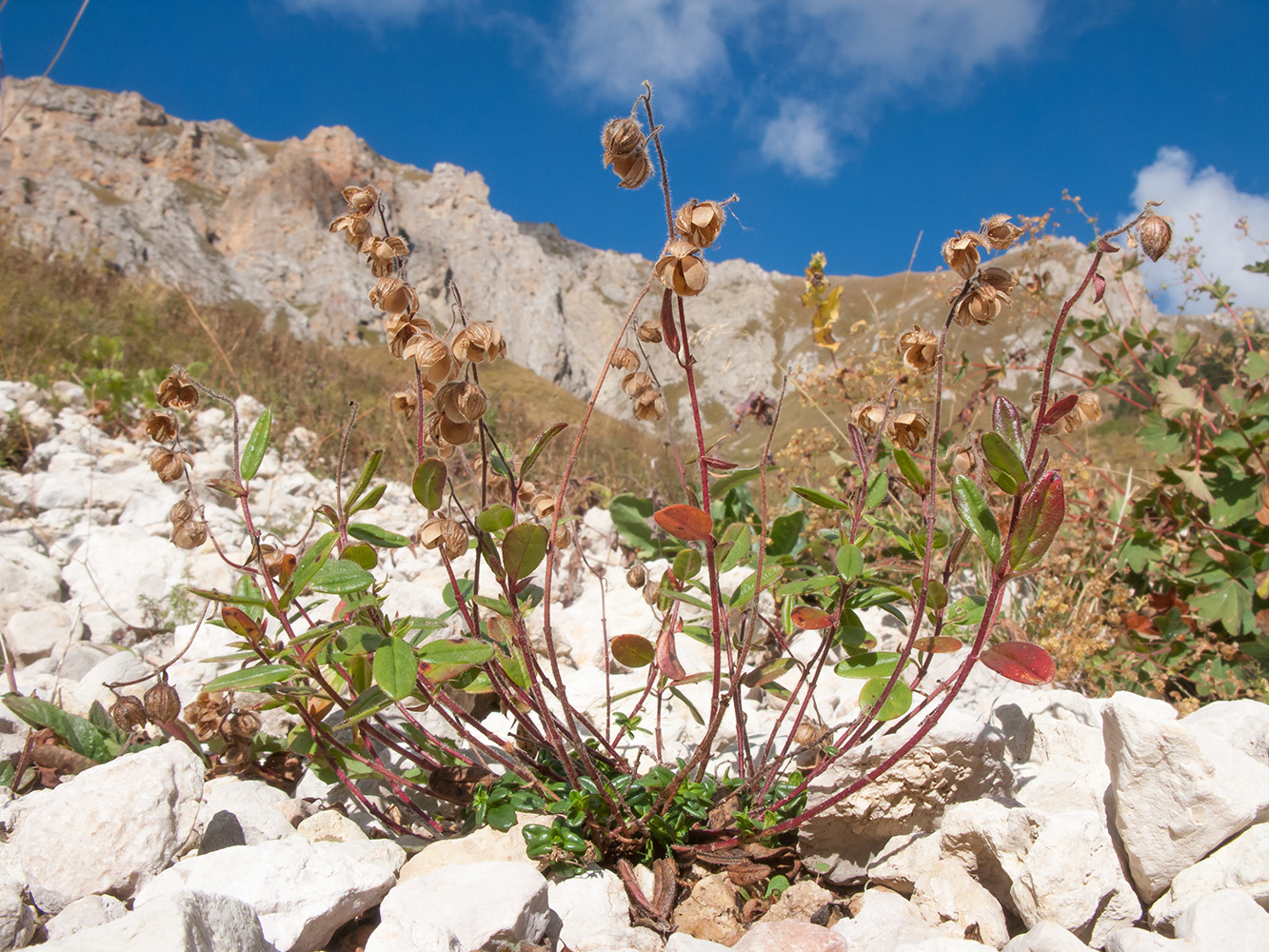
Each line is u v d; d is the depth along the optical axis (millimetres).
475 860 228
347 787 266
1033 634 417
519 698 260
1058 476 195
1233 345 523
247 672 227
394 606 350
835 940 202
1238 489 474
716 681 234
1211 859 217
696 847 246
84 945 159
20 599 386
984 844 228
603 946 208
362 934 213
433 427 211
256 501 624
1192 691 452
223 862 206
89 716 293
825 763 239
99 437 710
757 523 471
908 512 443
